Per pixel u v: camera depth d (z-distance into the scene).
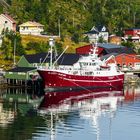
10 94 129.12
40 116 98.62
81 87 137.12
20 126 88.50
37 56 146.75
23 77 138.50
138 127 88.69
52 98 123.75
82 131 85.38
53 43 148.00
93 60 141.62
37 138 80.25
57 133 83.69
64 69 135.88
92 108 108.81
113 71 143.00
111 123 92.06
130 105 113.12
